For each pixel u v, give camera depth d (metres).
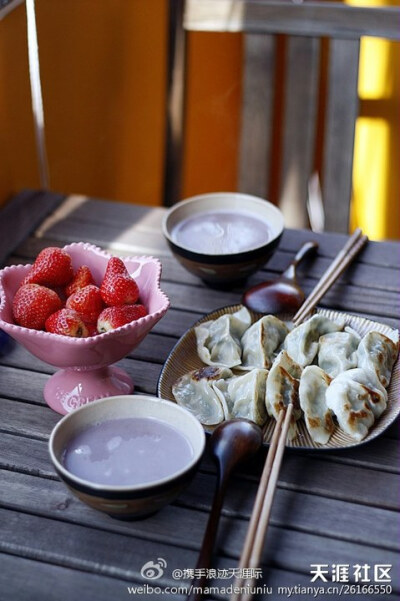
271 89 1.50
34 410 0.97
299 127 1.54
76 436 0.87
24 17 1.26
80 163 1.48
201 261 1.07
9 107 1.26
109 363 0.93
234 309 1.06
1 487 0.89
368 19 1.43
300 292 1.08
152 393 0.99
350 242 1.16
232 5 1.46
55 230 1.23
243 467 0.90
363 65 1.82
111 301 0.94
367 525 0.86
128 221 1.26
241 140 1.54
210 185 1.98
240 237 1.12
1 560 0.84
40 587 0.82
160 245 1.21
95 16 1.43
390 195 1.93
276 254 1.19
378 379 0.95
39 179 1.38
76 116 1.44
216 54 1.82
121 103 1.56
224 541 0.85
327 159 1.53
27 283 0.96
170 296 1.12
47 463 0.92
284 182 1.58
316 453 0.89
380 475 0.90
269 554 0.84
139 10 1.56
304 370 0.94
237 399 0.94
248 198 1.15
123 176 1.63
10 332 0.89
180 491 0.83
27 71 1.29
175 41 1.50
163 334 1.07
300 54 1.49
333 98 1.49
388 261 1.18
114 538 0.85
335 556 0.84
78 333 0.91
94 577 0.83
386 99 1.83
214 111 1.89
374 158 1.90
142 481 0.83
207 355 1.00
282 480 0.90
